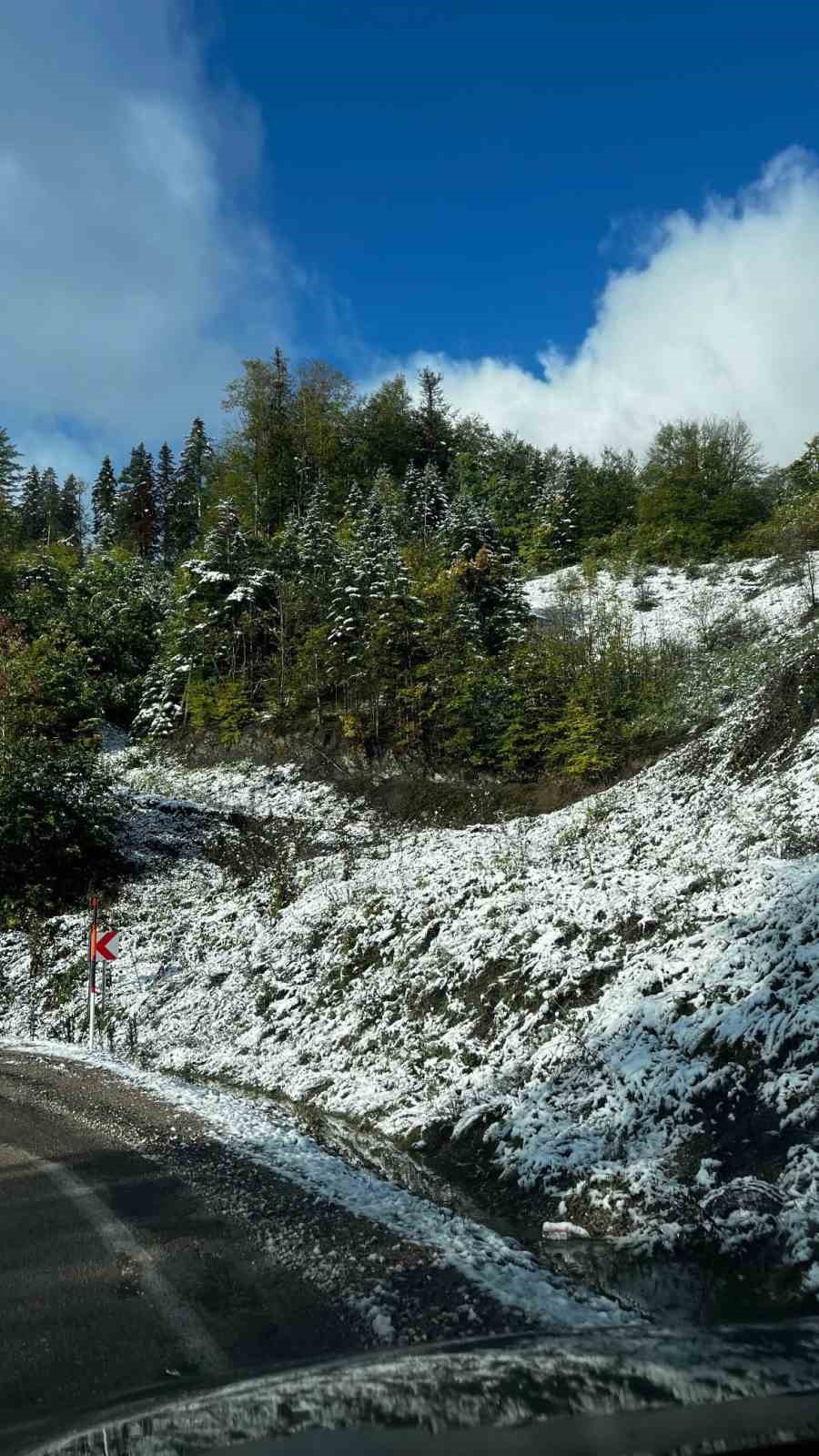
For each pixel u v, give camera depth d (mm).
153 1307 4941
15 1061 14031
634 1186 6863
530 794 29812
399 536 55875
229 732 37094
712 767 21406
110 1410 3262
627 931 11555
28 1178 7633
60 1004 19438
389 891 17969
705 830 16672
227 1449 2135
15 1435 3262
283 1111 11297
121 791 32594
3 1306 4988
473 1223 6586
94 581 54188
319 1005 14711
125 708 44750
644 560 56719
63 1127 9570
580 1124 8250
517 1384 2363
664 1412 2090
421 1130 9508
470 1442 1963
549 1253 6266
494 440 84312
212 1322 4727
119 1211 6680
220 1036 15445
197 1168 7867
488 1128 8961
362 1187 7359
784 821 14320
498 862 19812
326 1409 2355
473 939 13180
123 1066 13547
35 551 68000
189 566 42781
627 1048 9039
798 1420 2031
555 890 14328
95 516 102000
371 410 78438
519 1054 10289
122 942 21859
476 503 67562
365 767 33781
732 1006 8680
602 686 31891
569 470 72938
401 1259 5688
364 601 37094
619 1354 2625
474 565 42812
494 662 36188
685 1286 5504
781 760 18609
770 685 22312
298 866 25953
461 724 32719
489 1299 5012
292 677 38031
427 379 83688
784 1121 6973
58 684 39625
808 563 42250
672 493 59031
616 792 25266
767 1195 6211
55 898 25125
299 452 68938
